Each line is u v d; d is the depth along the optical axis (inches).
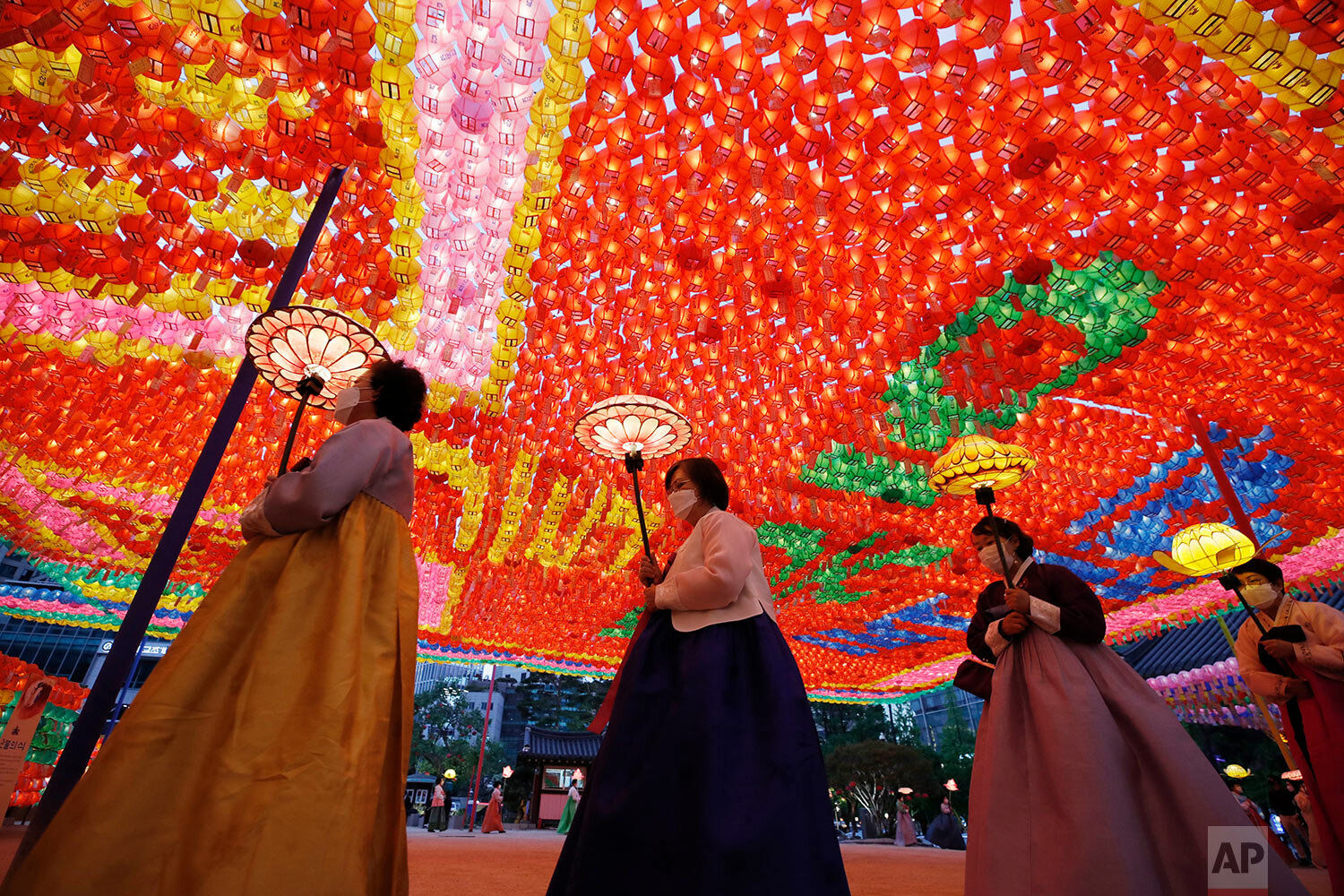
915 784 923.4
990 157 95.1
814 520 267.9
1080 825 68.9
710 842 54.8
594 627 476.7
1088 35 77.3
